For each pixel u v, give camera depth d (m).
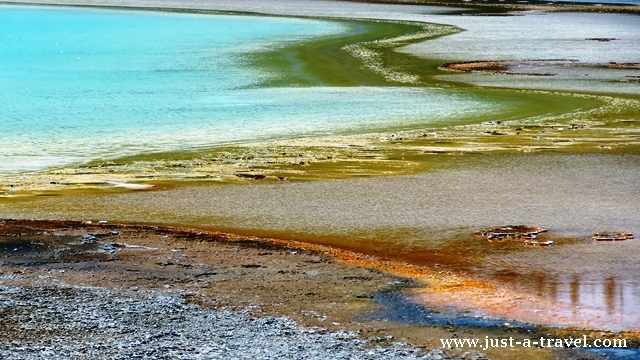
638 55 60.84
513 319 13.54
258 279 15.65
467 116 37.62
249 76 50.94
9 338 12.55
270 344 12.37
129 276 15.79
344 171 26.02
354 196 22.64
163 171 26.17
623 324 13.31
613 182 24.16
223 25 84.62
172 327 13.06
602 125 35.16
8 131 32.91
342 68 54.97
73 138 31.80
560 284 15.41
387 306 14.14
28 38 72.00
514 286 15.30
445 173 25.62
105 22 87.50
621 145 30.33
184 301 14.34
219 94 43.72
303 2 117.88
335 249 17.86
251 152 29.19
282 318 13.51
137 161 27.81
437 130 33.97
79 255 17.22
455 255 17.38
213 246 18.02
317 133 33.16
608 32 77.62
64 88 45.22
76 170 26.36
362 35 75.25
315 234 19.05
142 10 101.56
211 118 36.50
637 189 23.25
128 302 14.23
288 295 14.70
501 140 31.53
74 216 20.69
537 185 23.81
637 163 27.00
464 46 66.88
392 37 73.81
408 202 21.92
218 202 22.11
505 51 63.53
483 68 54.94
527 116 37.62
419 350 12.19
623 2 122.00
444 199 22.22
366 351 12.12
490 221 19.95
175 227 19.67
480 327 13.16
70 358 11.84
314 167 26.64
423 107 39.91
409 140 31.59
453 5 113.88
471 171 25.84
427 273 16.14
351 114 37.75
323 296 14.66
